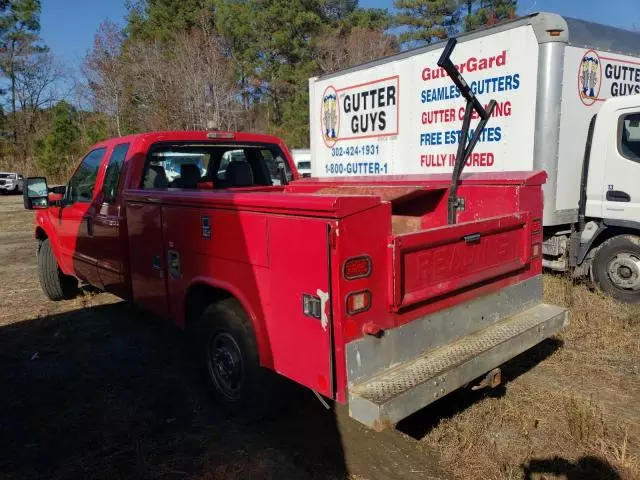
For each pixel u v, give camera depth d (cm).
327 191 511
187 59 3559
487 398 414
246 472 332
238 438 371
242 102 4291
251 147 595
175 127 3428
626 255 630
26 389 452
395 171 859
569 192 661
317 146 1040
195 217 385
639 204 614
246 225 335
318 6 4219
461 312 350
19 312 663
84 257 590
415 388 287
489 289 371
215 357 397
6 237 1367
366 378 295
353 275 284
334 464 339
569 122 647
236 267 350
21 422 400
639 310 595
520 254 394
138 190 466
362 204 284
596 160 646
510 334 360
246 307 345
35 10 5119
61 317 638
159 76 3494
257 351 354
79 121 4075
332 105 982
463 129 402
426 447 355
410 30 4169
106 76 3653
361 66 898
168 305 438
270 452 353
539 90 632
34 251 1141
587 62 653
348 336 285
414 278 312
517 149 667
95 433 382
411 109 811
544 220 650
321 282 287
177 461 346
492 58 682
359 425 384
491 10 3841
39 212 700
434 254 322
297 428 382
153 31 4294
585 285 684
